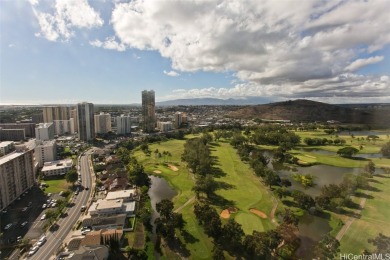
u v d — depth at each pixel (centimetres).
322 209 10775
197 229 9738
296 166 18475
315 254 7419
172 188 14662
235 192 13338
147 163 19700
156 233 9694
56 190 14500
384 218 8469
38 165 19112
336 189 11419
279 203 11856
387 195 10094
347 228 8688
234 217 10600
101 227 10044
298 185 14500
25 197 13488
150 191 14225
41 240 9288
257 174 15500
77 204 12588
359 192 10806
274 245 7869
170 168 18300
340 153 19575
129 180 15250
